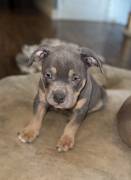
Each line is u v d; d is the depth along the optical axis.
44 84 0.70
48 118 0.79
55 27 2.09
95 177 0.65
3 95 0.85
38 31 1.95
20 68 1.35
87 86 0.74
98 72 1.05
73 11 2.36
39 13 2.42
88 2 2.35
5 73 1.31
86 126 0.78
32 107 0.82
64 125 0.77
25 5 2.62
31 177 0.64
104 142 0.73
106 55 1.65
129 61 1.59
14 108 0.81
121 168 0.68
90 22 2.35
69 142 0.70
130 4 2.25
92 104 0.80
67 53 0.69
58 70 0.67
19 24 2.07
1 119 0.77
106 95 0.88
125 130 0.71
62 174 0.65
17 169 0.65
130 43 1.89
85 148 0.71
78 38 1.89
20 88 0.89
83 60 0.72
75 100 0.69
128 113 0.72
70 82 0.68
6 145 0.70
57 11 2.32
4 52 1.54
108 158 0.70
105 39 1.93
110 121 0.80
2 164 0.66
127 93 0.93
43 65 0.71
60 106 0.67
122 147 0.73
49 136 0.73
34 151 0.69
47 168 0.66
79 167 0.67
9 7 2.52
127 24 2.10
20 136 0.71
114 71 1.10
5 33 1.85
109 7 2.42
